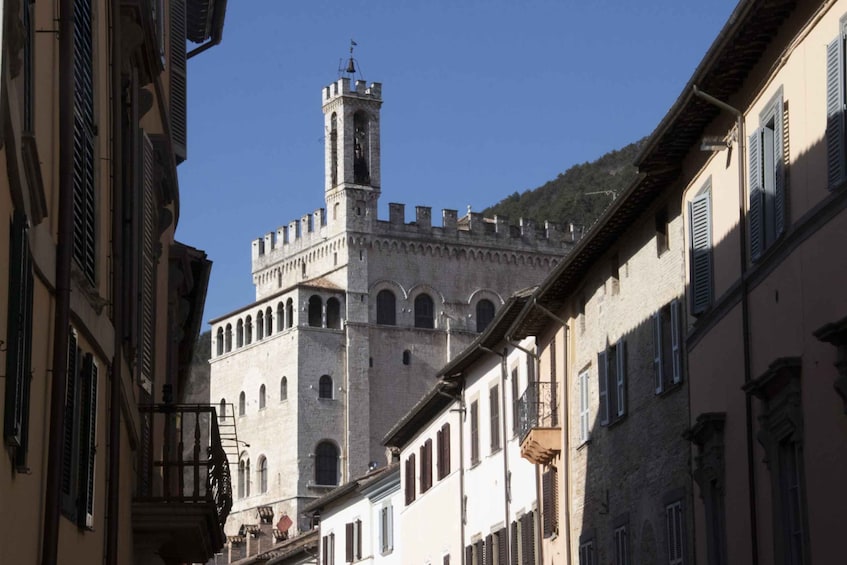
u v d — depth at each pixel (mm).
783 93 28297
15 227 13070
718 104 31422
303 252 175750
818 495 26188
